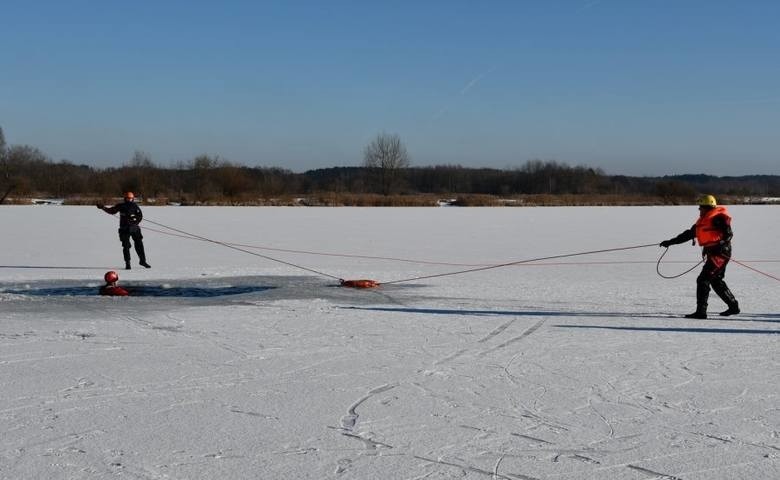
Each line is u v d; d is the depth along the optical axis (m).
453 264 19.67
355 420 6.22
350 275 16.89
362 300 13.05
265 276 16.56
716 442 5.71
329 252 22.83
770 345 9.20
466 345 9.20
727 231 11.02
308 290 14.30
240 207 55.72
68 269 17.97
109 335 9.77
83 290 14.20
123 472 5.09
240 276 16.55
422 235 29.73
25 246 24.09
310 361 8.30
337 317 11.23
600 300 13.12
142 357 8.47
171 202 62.97
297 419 6.23
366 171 102.75
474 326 10.49
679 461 5.32
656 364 8.20
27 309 11.94
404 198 67.88
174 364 8.12
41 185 80.31
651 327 10.45
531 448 5.58
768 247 25.06
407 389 7.16
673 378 7.61
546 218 42.91
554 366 8.10
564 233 31.22
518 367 8.05
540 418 6.29
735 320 11.03
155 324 10.59
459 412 6.45
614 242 26.83
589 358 8.48
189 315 11.38
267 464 5.25
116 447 5.56
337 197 69.00
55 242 25.48
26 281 15.56
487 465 5.25
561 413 6.43
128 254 17.83
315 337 9.66
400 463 5.28
